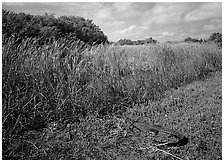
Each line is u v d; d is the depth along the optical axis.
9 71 4.41
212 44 10.44
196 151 3.69
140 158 3.53
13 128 3.82
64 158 3.52
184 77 7.04
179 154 3.63
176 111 5.05
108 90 5.34
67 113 4.56
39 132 4.08
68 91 4.75
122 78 5.86
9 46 4.78
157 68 7.10
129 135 4.11
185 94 6.00
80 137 4.02
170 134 4.04
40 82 4.68
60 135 4.05
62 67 5.17
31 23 7.04
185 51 9.08
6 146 3.62
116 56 6.74
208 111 5.00
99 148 3.76
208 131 4.23
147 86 5.94
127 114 4.92
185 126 4.39
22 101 4.30
